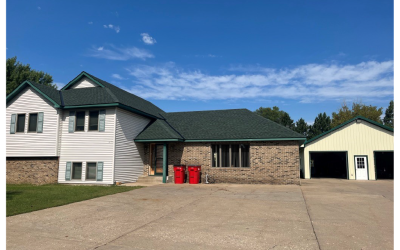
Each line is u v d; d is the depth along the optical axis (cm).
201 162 1800
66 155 1669
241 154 1764
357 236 637
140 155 1867
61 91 1898
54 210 913
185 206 980
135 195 1212
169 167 1847
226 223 753
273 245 579
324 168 3259
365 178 2392
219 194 1248
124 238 631
